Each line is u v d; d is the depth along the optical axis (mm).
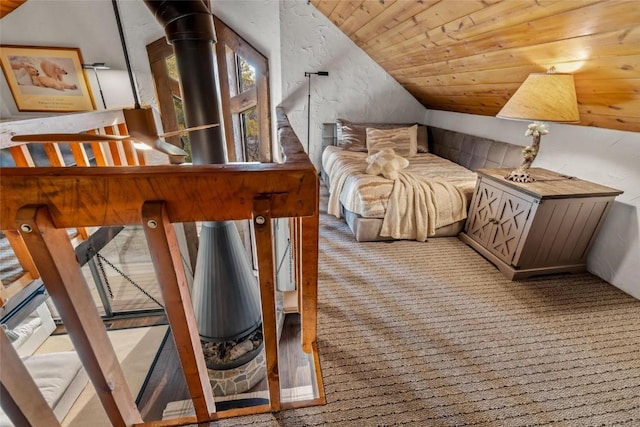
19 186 606
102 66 2980
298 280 1447
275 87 3484
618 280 1788
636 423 1067
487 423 1067
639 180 1633
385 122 3914
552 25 1319
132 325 2566
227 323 1897
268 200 694
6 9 2623
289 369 1878
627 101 1452
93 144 1895
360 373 1247
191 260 3406
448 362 1306
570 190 1666
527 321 1541
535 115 1573
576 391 1180
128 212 670
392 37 2537
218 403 1898
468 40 1842
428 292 1773
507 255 1913
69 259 700
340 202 2754
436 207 2316
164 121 3314
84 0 2812
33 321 2164
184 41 1323
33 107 3170
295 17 3197
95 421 1588
